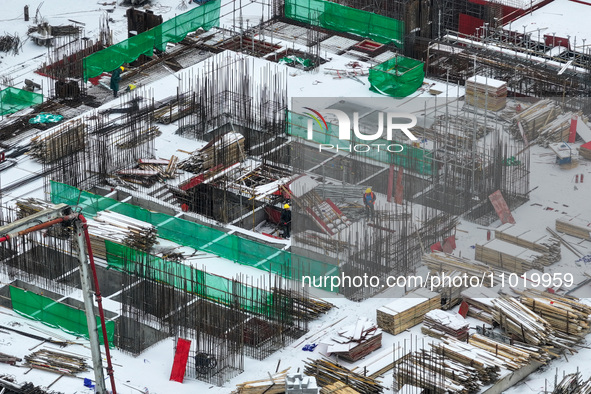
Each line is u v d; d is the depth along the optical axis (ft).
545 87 355.36
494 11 382.63
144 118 341.62
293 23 399.85
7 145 336.70
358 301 273.95
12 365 251.60
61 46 379.76
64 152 326.65
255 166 321.73
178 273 271.08
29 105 355.56
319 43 378.73
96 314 265.54
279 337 258.37
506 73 362.74
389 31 376.68
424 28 378.32
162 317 264.31
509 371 243.81
